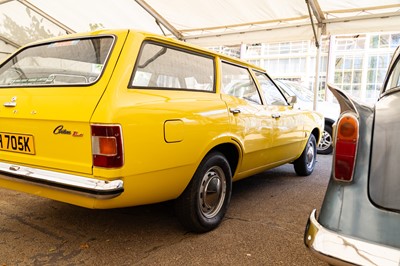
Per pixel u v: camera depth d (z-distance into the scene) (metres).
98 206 1.90
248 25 7.79
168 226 2.77
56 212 3.03
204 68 2.78
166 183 2.20
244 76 3.32
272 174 4.88
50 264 2.11
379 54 14.18
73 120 1.91
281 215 3.10
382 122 1.57
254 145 3.12
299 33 7.21
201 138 2.41
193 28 8.36
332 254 1.43
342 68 15.04
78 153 1.92
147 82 2.19
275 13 6.88
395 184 1.47
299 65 16.12
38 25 8.39
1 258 2.17
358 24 6.51
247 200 3.56
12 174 2.14
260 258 2.25
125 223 2.81
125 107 1.92
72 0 7.39
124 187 1.91
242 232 2.68
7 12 7.67
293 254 2.32
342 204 1.54
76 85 2.07
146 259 2.20
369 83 14.47
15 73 2.55
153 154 2.05
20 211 3.04
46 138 2.04
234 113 2.80
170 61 2.45
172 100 2.25
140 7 7.59
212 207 2.72
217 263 2.17
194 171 2.41
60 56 2.38
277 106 3.70
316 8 6.41
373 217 1.47
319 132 4.92
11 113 2.17
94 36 2.33
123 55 2.10
